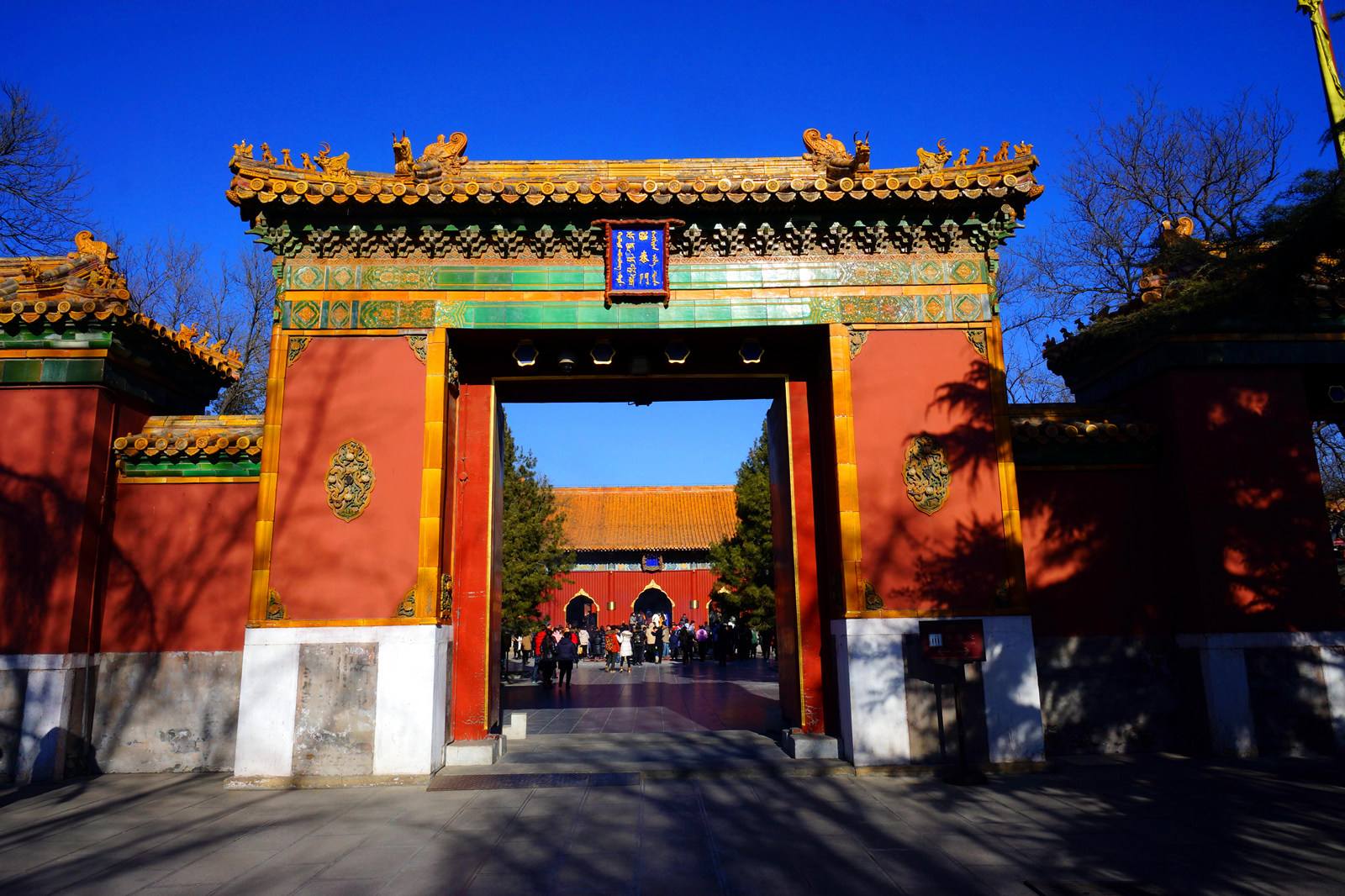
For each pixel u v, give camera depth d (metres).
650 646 39.25
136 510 11.77
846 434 11.00
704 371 12.27
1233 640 11.26
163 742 11.20
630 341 11.78
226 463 11.82
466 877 6.41
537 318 11.23
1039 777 9.93
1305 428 11.94
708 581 44.97
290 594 10.36
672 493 50.09
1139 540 12.11
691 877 6.36
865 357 11.25
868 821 7.98
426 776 9.89
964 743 10.06
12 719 10.50
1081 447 12.24
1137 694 11.74
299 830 7.86
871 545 10.75
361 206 10.84
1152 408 12.41
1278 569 11.51
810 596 11.78
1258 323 12.08
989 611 10.60
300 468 10.69
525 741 12.66
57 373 11.34
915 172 11.80
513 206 10.91
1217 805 8.45
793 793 9.18
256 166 10.88
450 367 11.44
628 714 16.42
